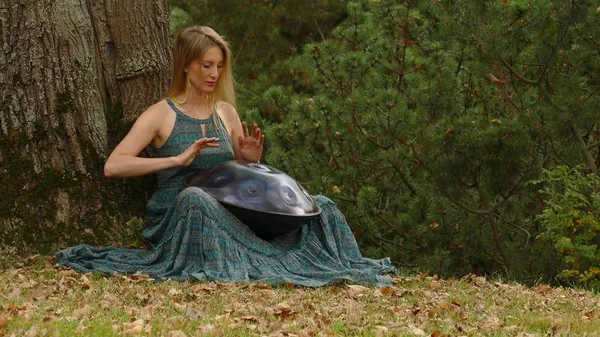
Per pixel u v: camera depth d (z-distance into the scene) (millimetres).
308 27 22422
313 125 13484
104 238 8477
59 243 8367
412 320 6617
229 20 21750
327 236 8258
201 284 7223
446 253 12805
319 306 6793
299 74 19969
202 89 8227
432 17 13516
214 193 7859
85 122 8602
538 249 12641
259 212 7777
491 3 12391
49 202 8422
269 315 6344
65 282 7164
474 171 12500
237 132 8617
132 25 8844
